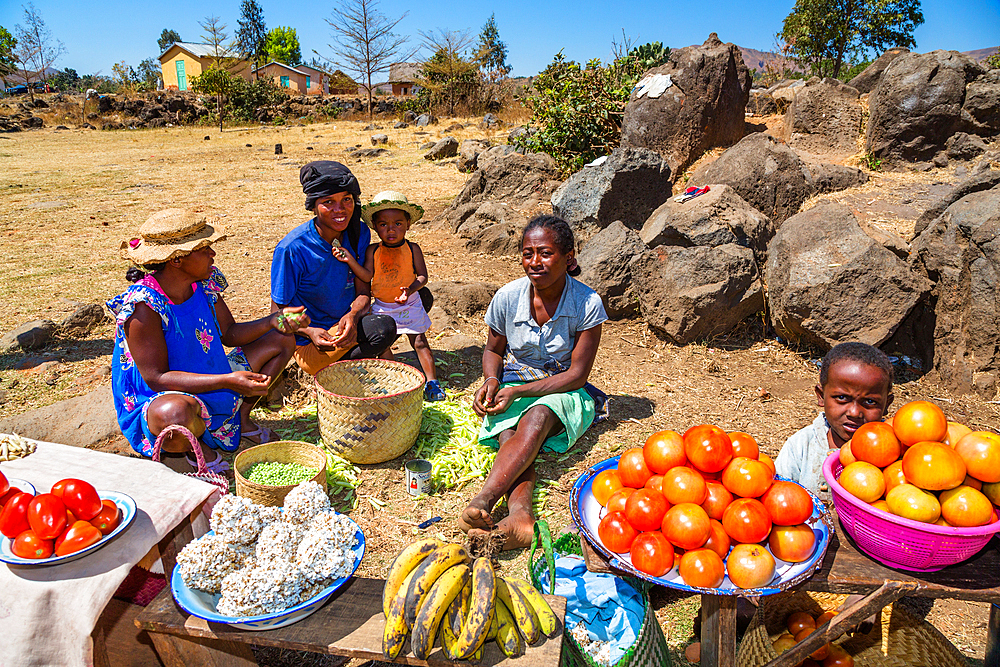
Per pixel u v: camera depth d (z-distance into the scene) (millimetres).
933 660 2367
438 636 1983
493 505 3236
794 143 10438
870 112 9844
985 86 9164
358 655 1959
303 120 36500
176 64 64812
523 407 3770
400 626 1936
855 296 5238
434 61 37812
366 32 47031
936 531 1862
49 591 2010
